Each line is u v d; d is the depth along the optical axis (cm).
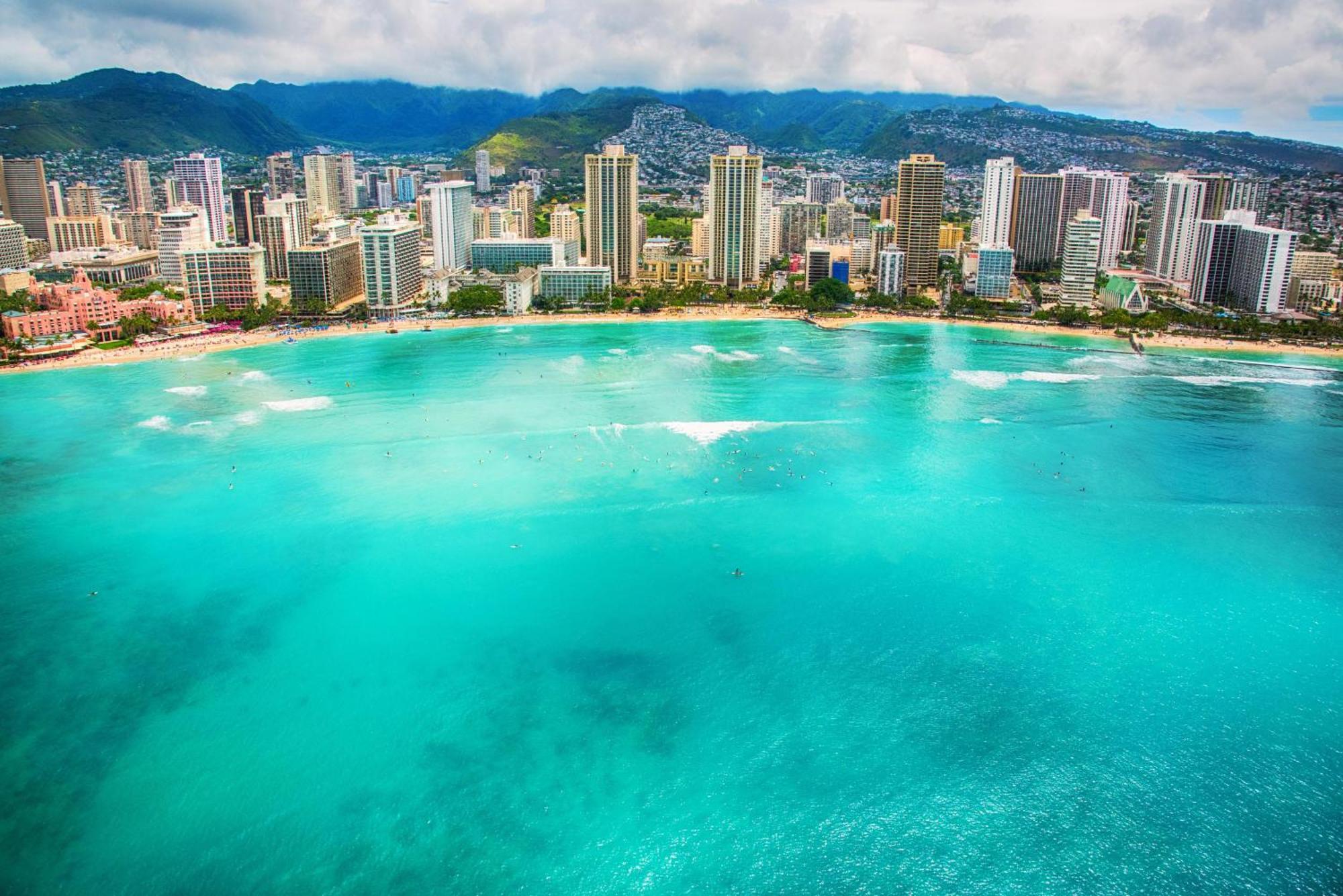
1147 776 14600
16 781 14388
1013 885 12662
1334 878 12750
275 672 17188
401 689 16662
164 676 17075
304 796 14125
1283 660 17700
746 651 17812
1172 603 19712
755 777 14538
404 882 12581
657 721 15812
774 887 12600
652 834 13425
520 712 16012
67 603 19612
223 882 12588
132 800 14025
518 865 12862
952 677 17050
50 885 12506
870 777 14562
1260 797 14175
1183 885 12656
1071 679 17000
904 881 12712
